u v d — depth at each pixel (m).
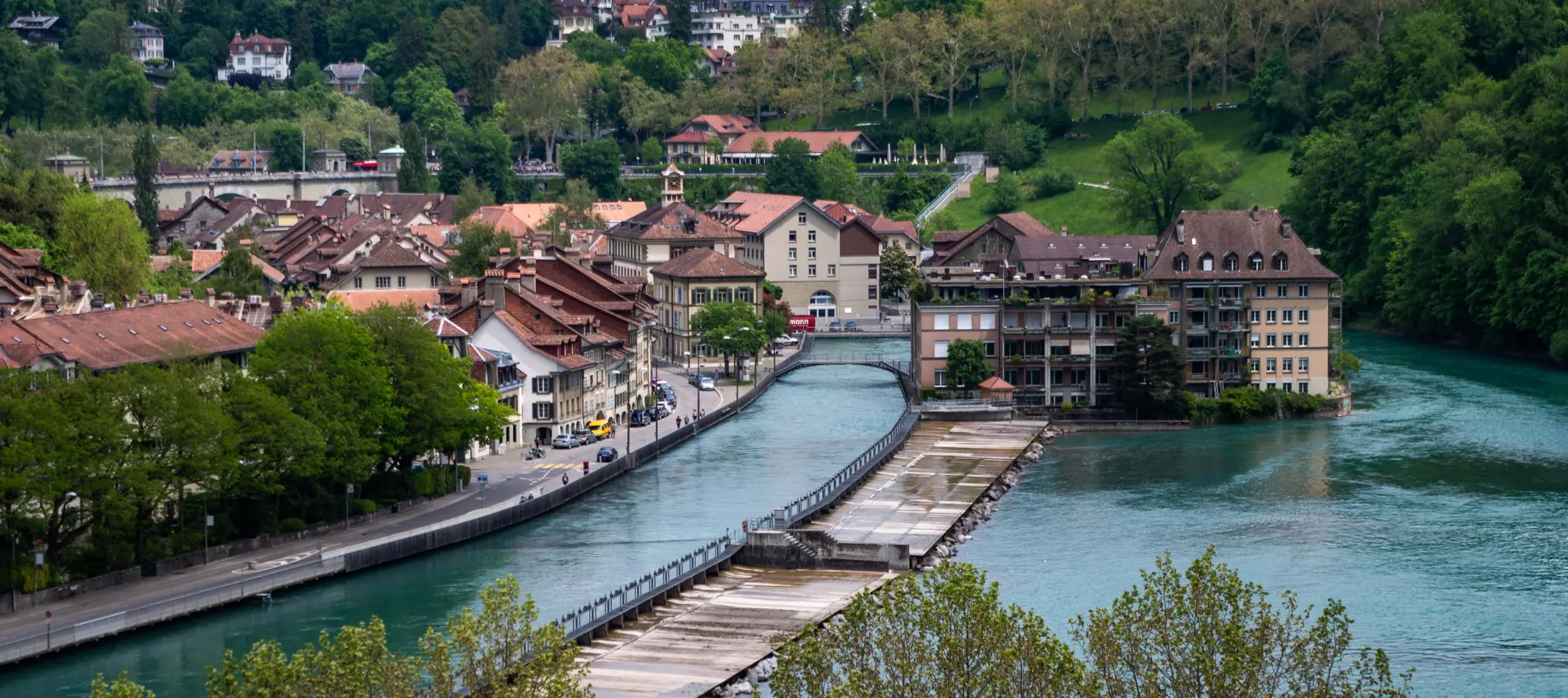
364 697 133.25
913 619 143.62
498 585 148.50
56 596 199.12
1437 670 183.38
